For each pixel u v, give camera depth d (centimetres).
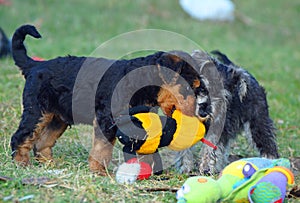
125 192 886
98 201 833
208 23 3397
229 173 863
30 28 1132
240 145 1326
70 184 893
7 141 1201
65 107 1073
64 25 2795
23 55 1141
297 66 2583
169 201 873
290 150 1301
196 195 808
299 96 1966
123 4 3394
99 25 2895
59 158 1130
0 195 827
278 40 3378
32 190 854
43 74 1077
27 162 1085
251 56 2642
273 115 1639
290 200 918
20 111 1427
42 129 1092
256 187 837
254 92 1188
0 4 2956
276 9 4031
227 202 858
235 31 3356
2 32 2081
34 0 3166
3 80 1731
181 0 3525
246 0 4119
